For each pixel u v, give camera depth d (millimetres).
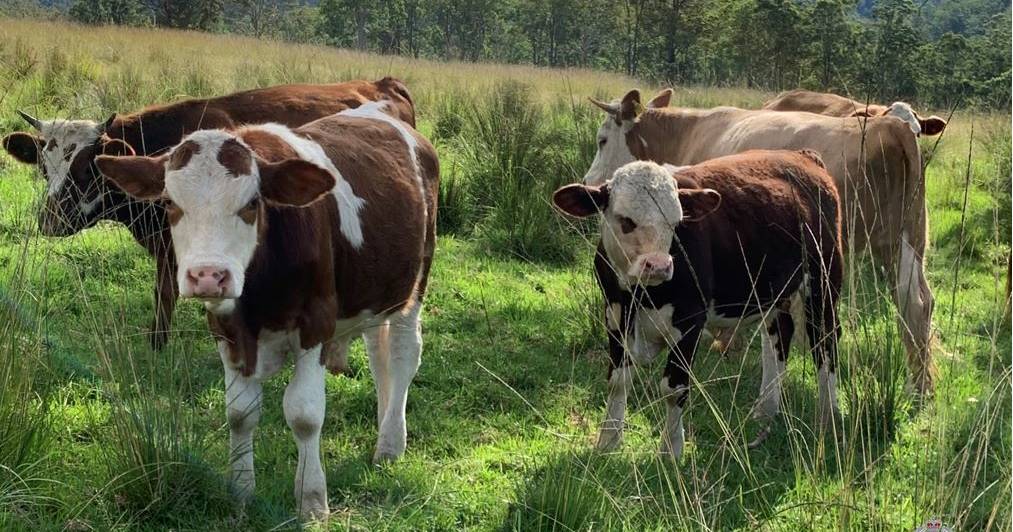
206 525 4203
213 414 5332
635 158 9695
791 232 5699
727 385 6535
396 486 4852
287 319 4273
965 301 8344
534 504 4578
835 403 5930
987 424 4086
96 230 7930
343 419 5648
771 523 4484
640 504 4645
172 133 7066
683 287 5172
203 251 3807
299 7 87875
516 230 9016
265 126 4754
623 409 5461
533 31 76188
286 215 4172
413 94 16781
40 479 4137
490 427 5727
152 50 19719
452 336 6988
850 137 7180
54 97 11672
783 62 30984
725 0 51875
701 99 22375
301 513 4395
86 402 5281
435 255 8633
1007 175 11023
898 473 5246
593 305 7082
